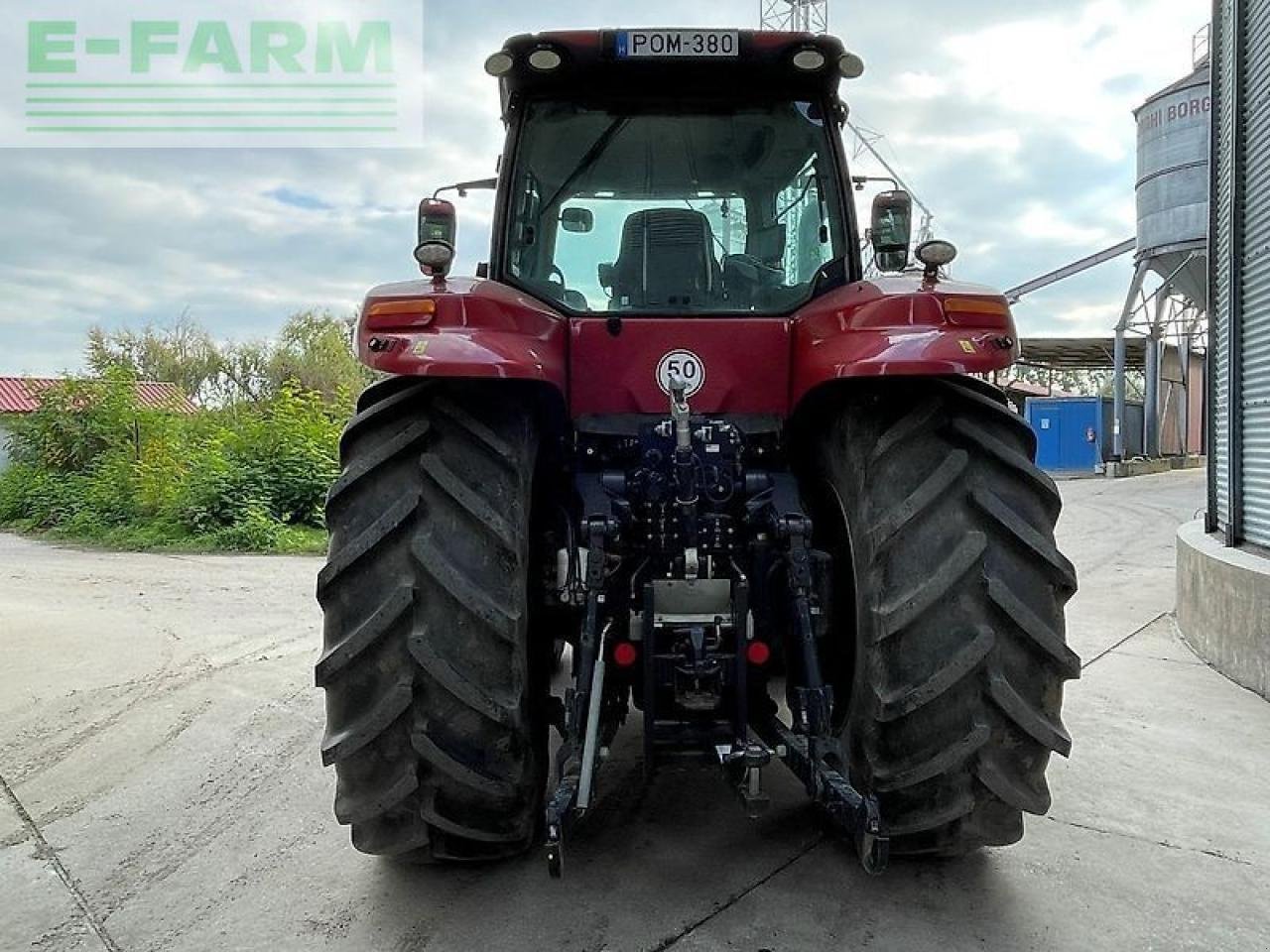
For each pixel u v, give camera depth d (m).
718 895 2.47
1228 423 5.58
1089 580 7.67
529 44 2.80
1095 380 48.81
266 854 2.81
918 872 2.60
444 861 2.54
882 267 3.46
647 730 2.34
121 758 3.71
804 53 2.79
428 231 3.36
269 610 7.15
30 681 4.92
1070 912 2.39
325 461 13.91
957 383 2.47
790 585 2.43
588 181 3.00
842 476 2.47
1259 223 5.40
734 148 2.99
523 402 2.54
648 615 2.35
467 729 2.23
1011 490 2.29
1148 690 4.41
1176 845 2.78
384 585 2.21
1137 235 20.12
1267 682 4.30
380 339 2.26
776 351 2.72
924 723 2.24
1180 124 18.73
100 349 22.48
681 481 2.43
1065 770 3.38
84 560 11.06
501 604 2.21
